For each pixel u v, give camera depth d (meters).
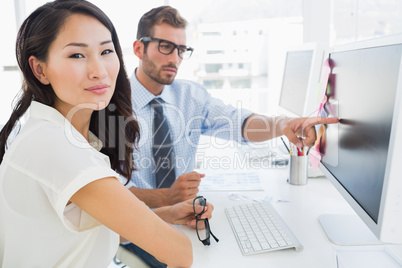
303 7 2.27
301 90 1.46
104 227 0.74
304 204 1.07
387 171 0.59
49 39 0.65
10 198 0.64
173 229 0.71
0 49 2.71
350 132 0.81
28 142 0.64
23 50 0.68
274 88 2.88
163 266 1.00
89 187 0.60
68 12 0.66
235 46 3.40
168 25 1.54
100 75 0.69
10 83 2.75
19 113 0.74
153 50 1.53
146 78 1.56
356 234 0.82
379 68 0.66
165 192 1.21
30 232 0.65
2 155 0.76
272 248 0.77
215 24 3.42
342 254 0.75
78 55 0.67
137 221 0.63
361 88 0.75
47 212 0.64
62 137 0.64
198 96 1.73
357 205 0.75
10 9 2.65
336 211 1.00
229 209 1.03
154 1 2.55
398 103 0.56
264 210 0.98
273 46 3.00
